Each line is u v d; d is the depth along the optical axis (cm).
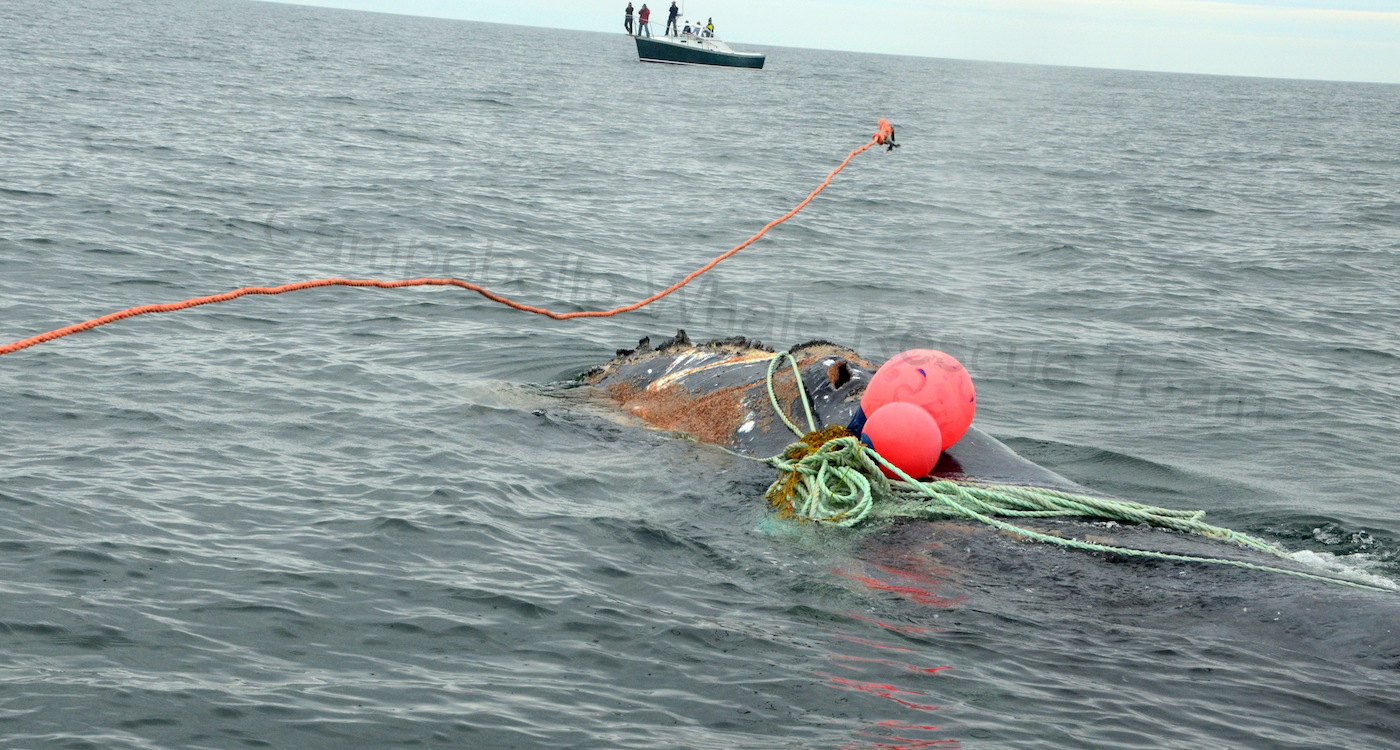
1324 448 992
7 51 5159
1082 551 654
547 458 823
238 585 582
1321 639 552
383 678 501
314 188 2244
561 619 567
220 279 1404
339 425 872
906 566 647
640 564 646
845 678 518
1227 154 4906
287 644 527
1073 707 497
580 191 2523
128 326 1134
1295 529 782
